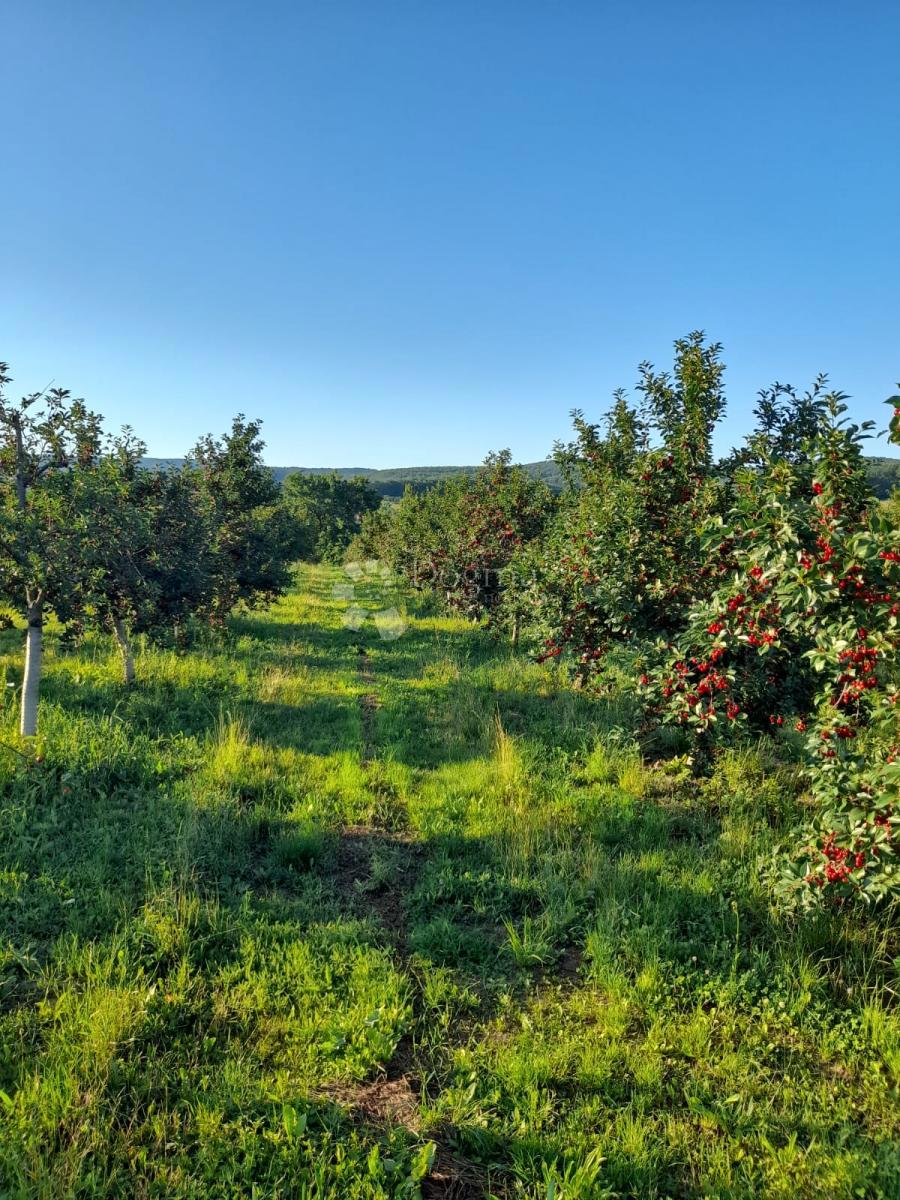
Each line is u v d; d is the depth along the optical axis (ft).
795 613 14.10
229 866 17.52
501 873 17.78
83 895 15.40
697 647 19.49
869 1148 9.82
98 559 24.81
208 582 32.32
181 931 14.07
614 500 24.06
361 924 15.15
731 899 16.12
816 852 14.38
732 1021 12.40
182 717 29.09
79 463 30.50
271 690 33.68
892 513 13.17
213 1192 8.89
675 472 23.49
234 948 14.16
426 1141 10.05
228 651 43.19
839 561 13.16
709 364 24.12
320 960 13.91
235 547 48.37
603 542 23.07
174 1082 10.69
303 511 176.55
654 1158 9.67
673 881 16.89
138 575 26.53
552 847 18.90
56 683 31.24
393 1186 9.22
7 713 26.02
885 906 15.20
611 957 14.12
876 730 13.60
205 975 13.34
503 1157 9.90
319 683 37.50
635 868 17.39
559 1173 9.45
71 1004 11.96
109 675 33.91
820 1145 9.80
